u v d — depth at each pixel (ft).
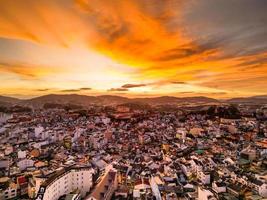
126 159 325.62
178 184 215.10
